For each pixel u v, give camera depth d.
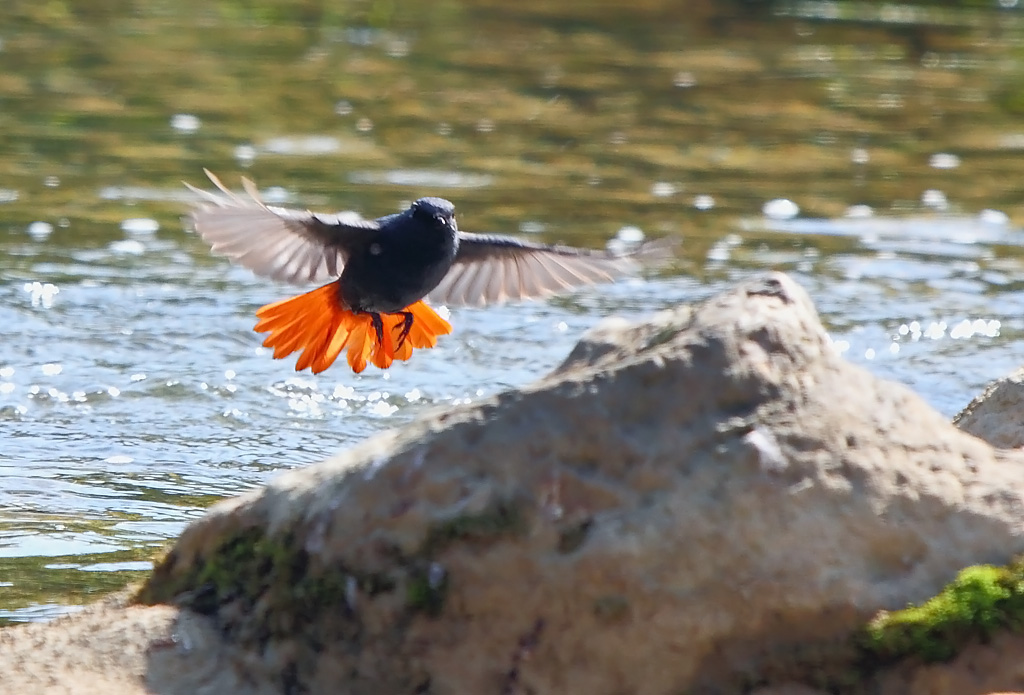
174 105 25.22
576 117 25.55
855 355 14.86
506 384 14.20
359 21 34.72
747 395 7.27
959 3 38.53
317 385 14.01
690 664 6.99
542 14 36.41
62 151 21.75
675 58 31.38
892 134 24.97
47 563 9.69
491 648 7.12
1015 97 28.19
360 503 7.39
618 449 7.18
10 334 14.70
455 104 26.31
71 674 7.25
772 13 37.06
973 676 6.86
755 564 6.98
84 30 31.88
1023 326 15.73
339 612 7.34
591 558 7.02
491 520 7.16
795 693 6.95
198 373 14.09
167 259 17.22
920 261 17.88
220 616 7.58
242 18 34.53
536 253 9.42
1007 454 7.45
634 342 7.89
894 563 7.05
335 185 20.20
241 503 7.79
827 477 7.09
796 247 18.30
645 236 18.34
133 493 11.27
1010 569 7.00
